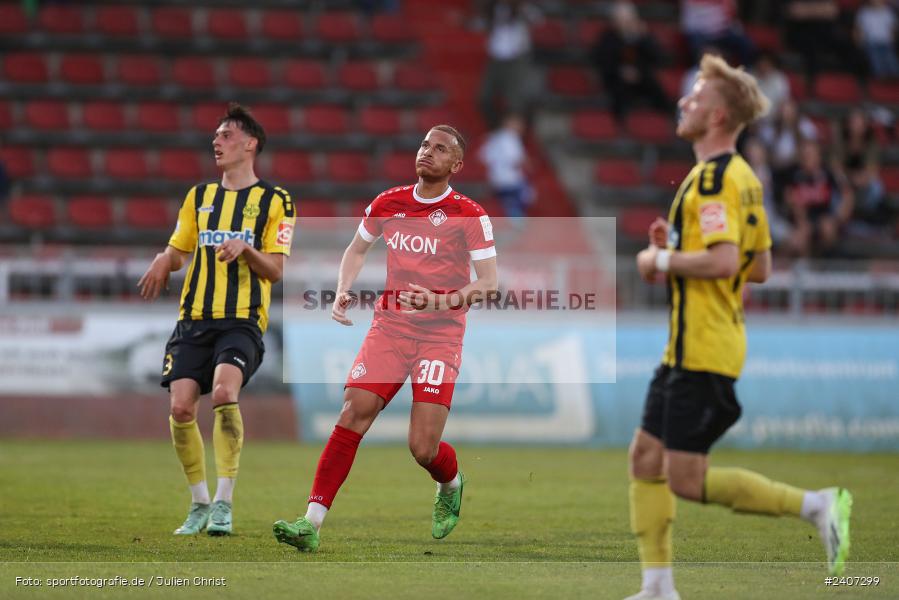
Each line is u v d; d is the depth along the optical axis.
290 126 66.62
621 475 36.50
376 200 22.25
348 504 29.08
